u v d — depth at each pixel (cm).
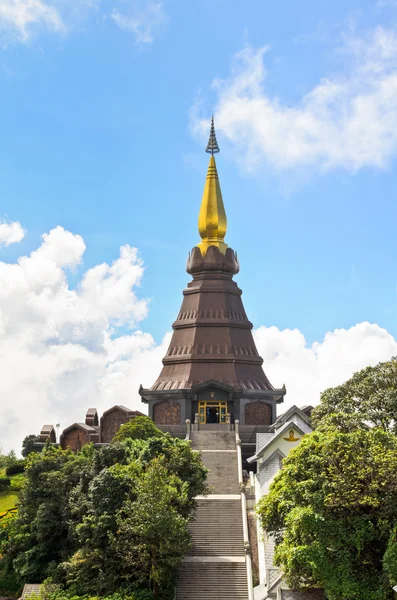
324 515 6381
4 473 12900
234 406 13100
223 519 9100
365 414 8250
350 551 6375
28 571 8281
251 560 8406
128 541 7412
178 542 7356
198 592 7938
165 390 13200
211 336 13825
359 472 6362
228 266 14500
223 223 14738
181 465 8219
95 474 8344
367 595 6141
